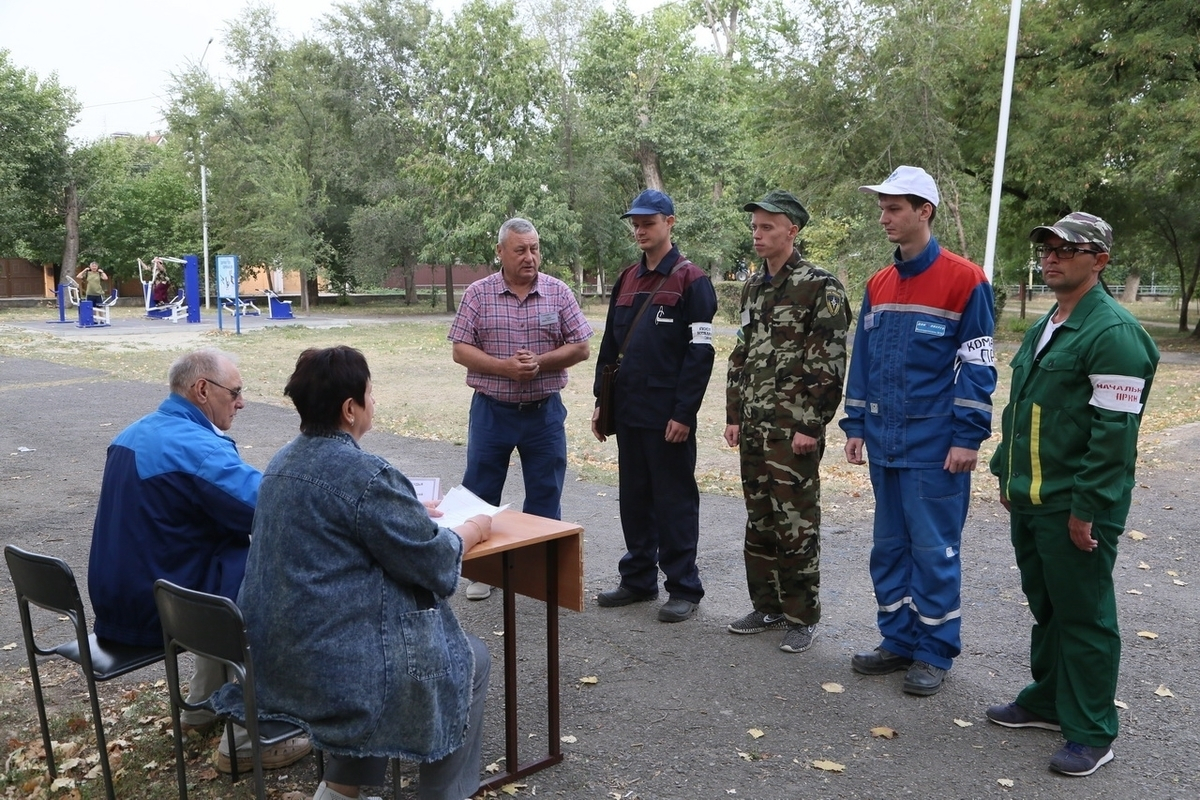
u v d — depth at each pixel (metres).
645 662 4.18
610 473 8.16
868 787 3.14
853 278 21.33
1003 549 5.86
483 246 27.66
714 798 3.08
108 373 15.61
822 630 4.56
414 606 2.56
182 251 42.16
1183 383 15.01
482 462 4.90
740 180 34.16
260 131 38.00
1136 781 3.17
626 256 33.38
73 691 3.93
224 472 3.09
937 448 3.75
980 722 3.60
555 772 3.24
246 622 2.49
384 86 35.88
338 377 2.52
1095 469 3.00
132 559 3.06
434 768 2.85
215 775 3.20
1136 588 5.18
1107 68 20.06
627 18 31.88
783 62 21.02
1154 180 19.77
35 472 8.10
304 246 34.97
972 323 3.65
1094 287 3.17
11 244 38.19
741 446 4.36
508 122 26.50
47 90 37.53
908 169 3.74
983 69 21.38
